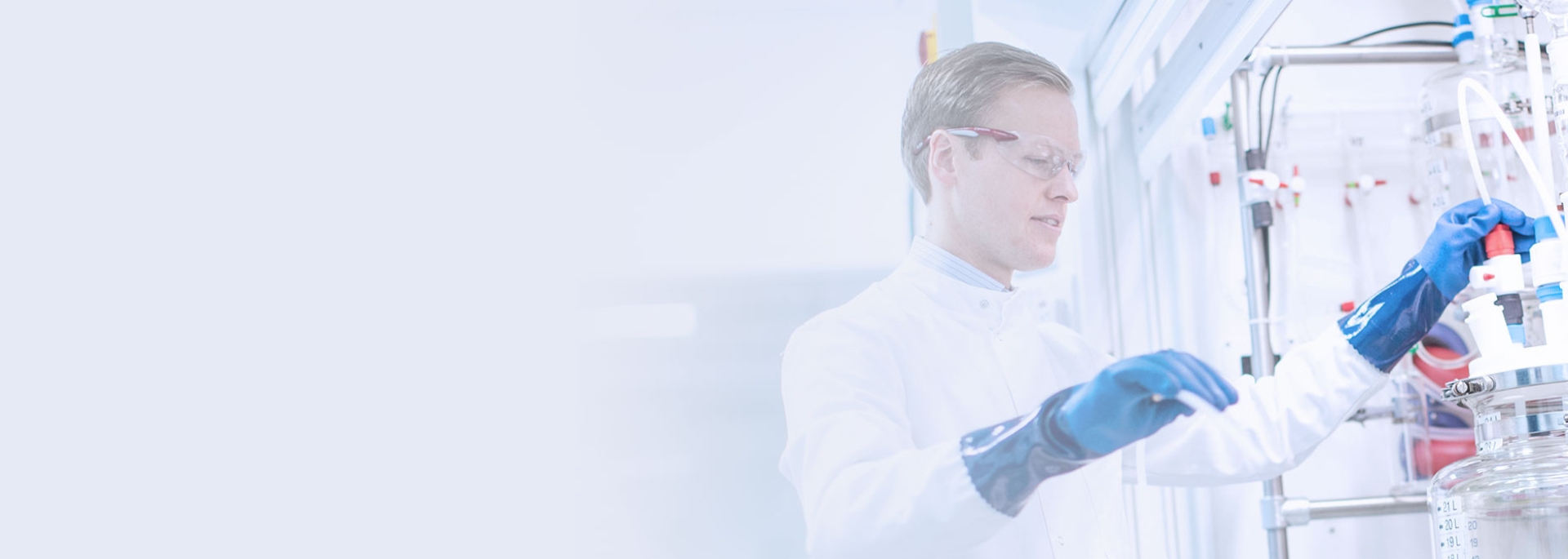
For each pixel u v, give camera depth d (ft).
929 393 3.98
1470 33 5.43
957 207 4.18
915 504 2.95
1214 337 6.10
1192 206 6.23
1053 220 4.11
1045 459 2.76
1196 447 4.55
